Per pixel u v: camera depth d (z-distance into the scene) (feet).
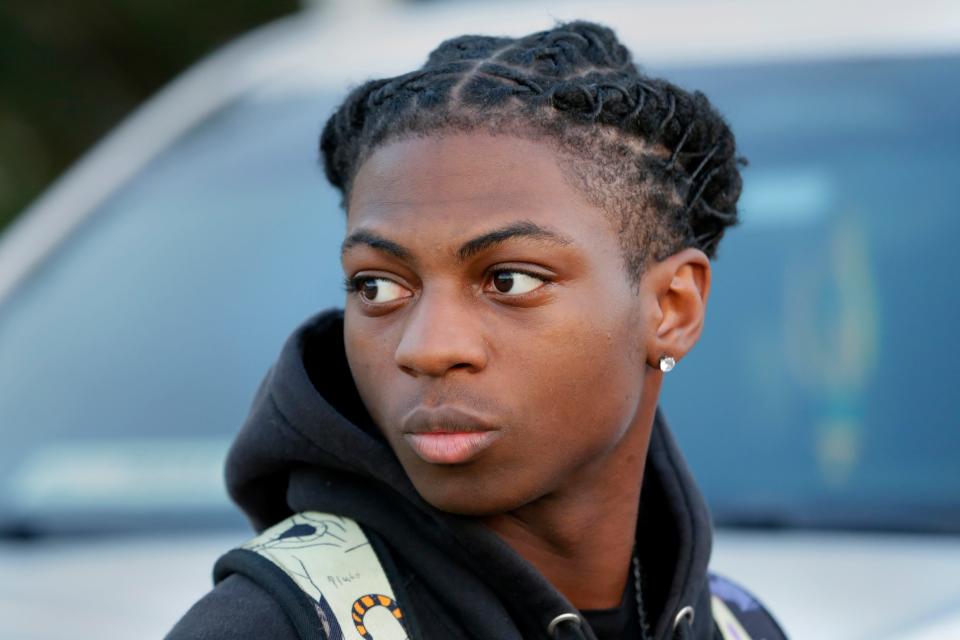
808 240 14.30
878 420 13.16
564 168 7.36
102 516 13.53
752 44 16.49
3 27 36.68
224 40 38.55
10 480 14.11
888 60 15.98
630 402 7.57
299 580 7.27
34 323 15.96
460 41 8.25
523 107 7.39
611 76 7.88
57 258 16.88
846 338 13.66
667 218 7.86
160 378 14.88
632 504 8.16
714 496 12.79
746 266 14.26
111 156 18.57
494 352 7.10
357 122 8.07
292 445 7.90
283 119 17.61
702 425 13.35
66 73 37.52
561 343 7.16
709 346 13.82
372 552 7.61
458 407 7.02
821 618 11.15
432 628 7.54
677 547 8.60
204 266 15.93
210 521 13.35
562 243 7.18
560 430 7.23
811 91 15.70
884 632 10.89
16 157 35.91
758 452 13.10
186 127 18.34
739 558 12.02
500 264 7.13
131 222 16.94
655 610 8.61
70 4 37.06
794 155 15.02
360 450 7.66
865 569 11.75
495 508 7.27
